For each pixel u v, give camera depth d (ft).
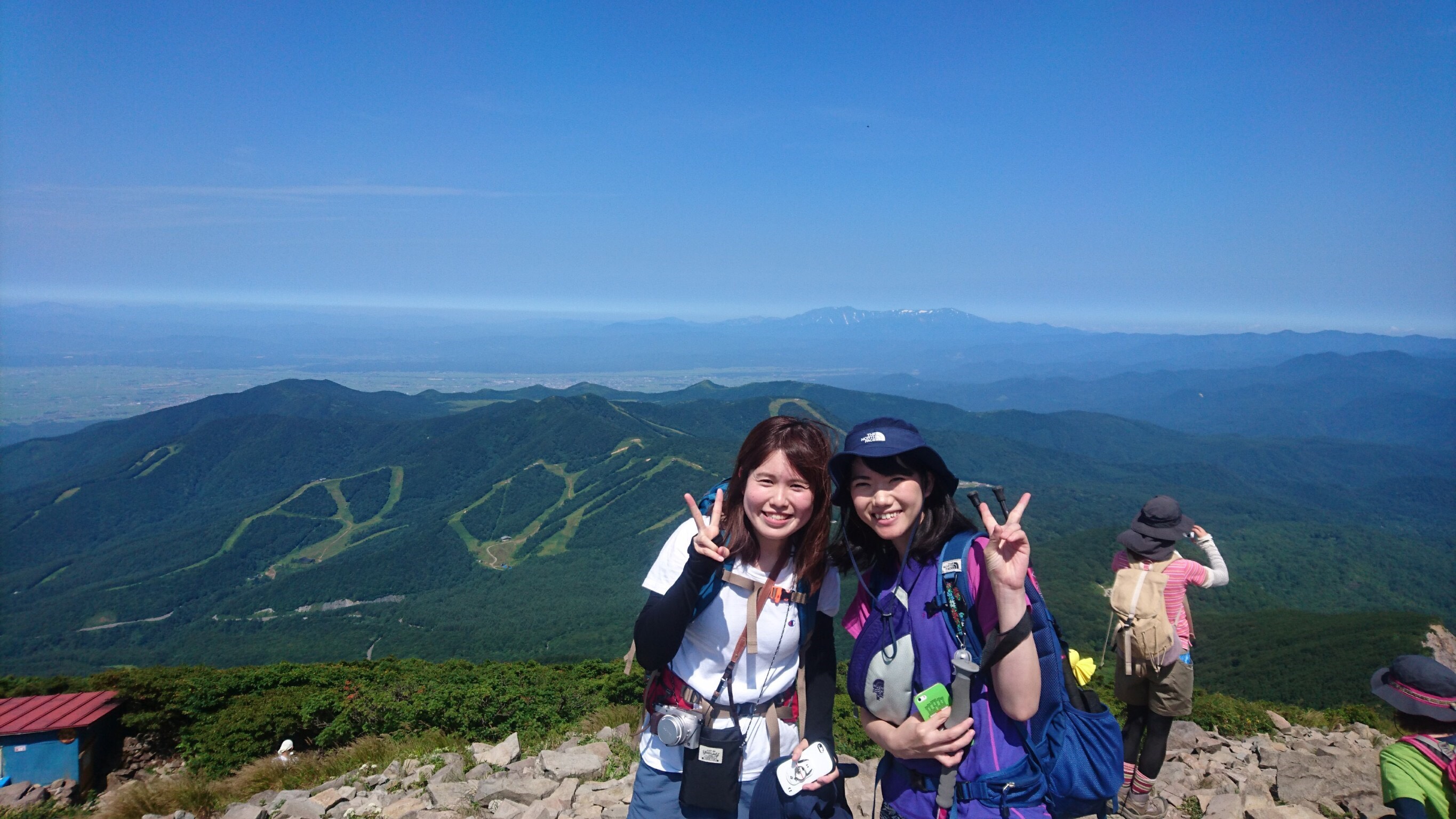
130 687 39.45
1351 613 280.92
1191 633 16.92
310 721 34.53
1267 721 28.53
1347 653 224.74
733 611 10.18
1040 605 9.18
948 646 9.45
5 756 35.58
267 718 34.24
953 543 9.61
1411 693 11.48
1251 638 268.00
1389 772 11.40
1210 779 21.56
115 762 38.52
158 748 39.65
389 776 24.14
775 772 10.27
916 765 9.95
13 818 31.42
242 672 43.62
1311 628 260.01
